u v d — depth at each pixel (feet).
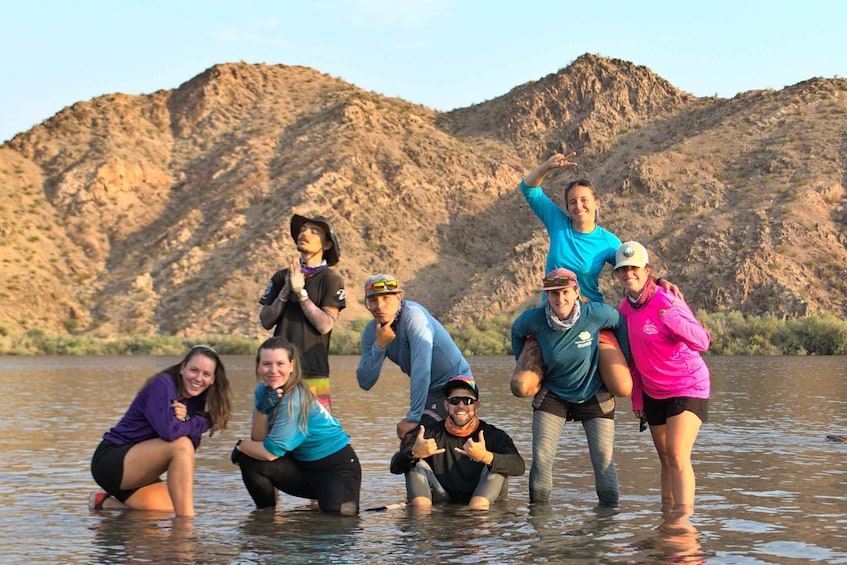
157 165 418.51
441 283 335.47
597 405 28.89
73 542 22.90
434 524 25.31
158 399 26.66
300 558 21.16
